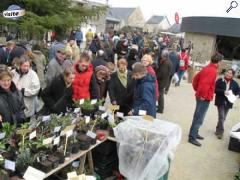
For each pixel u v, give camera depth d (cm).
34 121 366
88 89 469
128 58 775
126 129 387
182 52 1299
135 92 457
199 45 2361
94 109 427
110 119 420
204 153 594
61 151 330
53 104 421
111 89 490
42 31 1170
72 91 433
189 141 637
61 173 362
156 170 365
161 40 2180
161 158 367
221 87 682
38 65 638
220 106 689
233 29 2091
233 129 640
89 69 476
